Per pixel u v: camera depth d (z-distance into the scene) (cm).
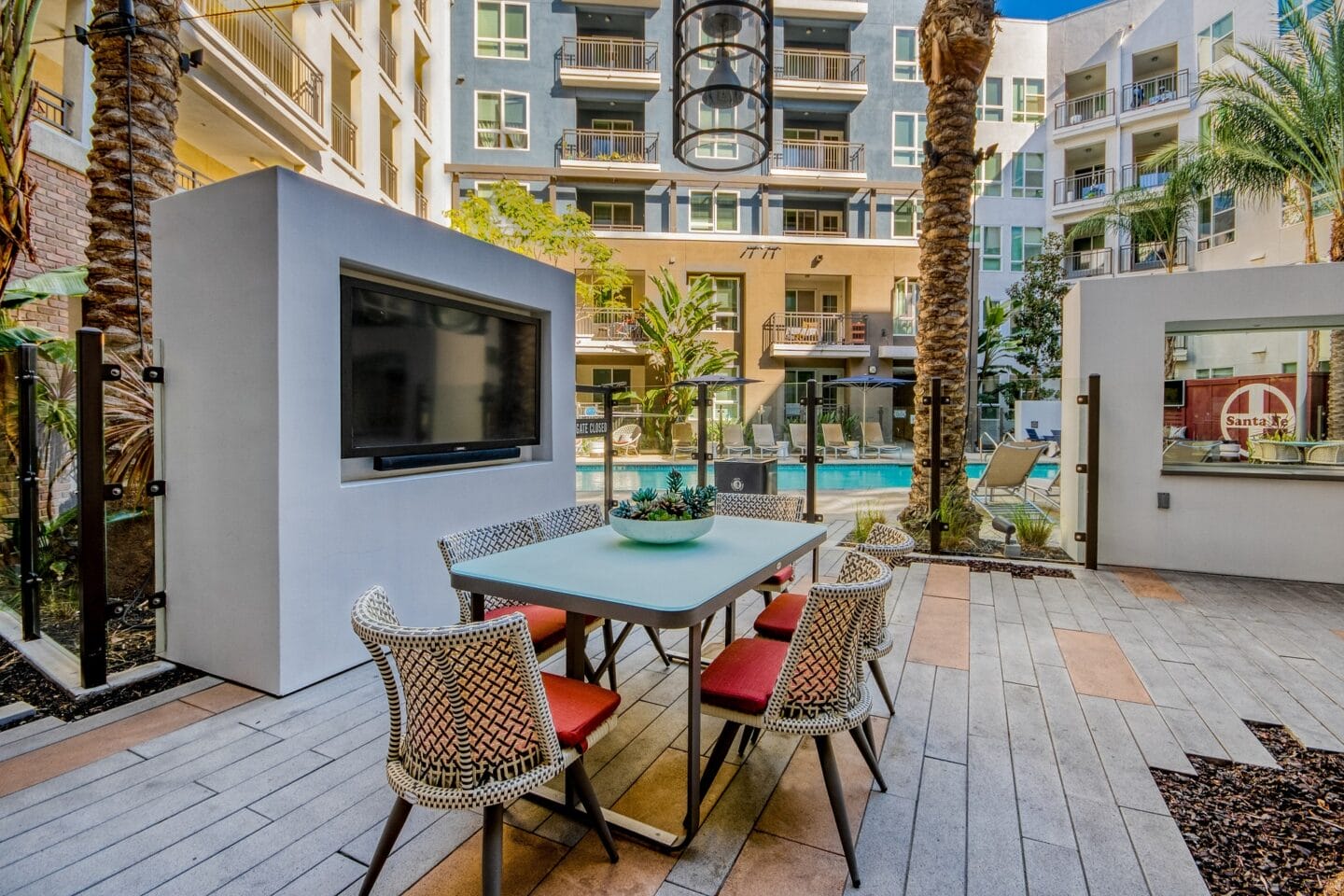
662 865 182
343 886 173
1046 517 679
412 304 355
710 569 225
